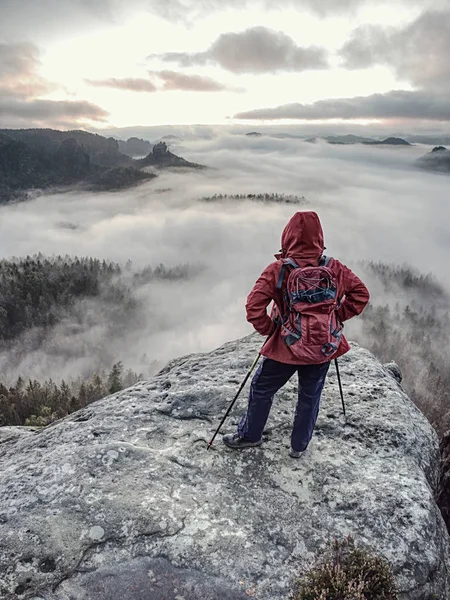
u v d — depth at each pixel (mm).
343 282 2865
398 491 3064
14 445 3750
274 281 2816
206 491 3059
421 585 2623
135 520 2826
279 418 3680
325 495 3045
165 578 2568
